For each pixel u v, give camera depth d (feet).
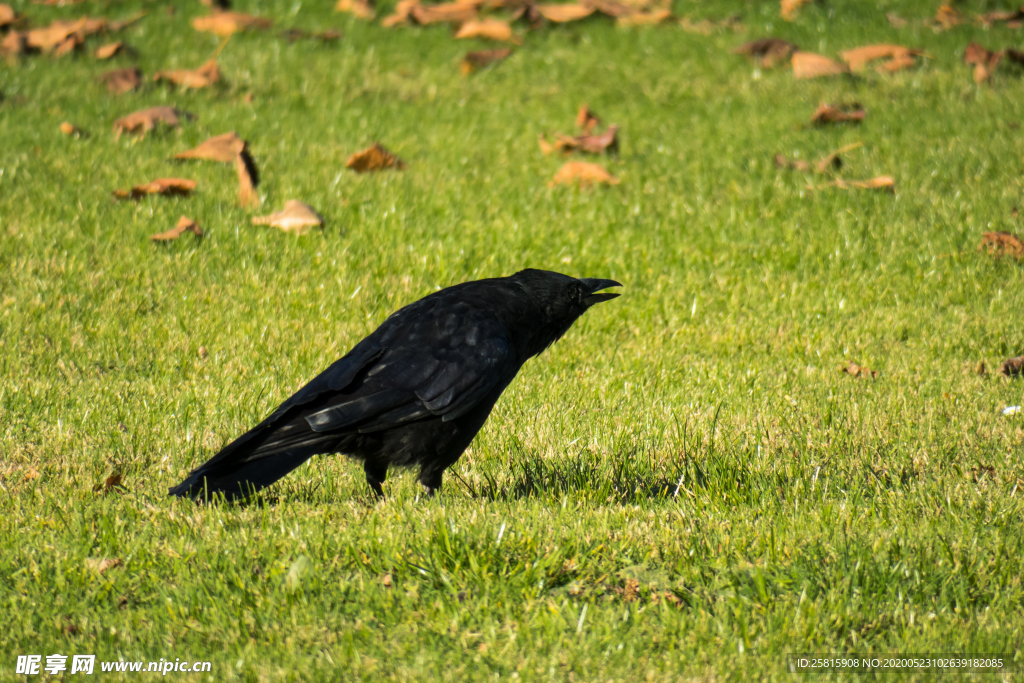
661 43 79.97
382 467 25.90
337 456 30.19
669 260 45.78
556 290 27.53
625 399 34.40
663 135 61.72
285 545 22.17
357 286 42.11
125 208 47.91
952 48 74.64
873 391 34.42
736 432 31.30
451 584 20.36
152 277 42.24
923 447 29.66
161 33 79.97
